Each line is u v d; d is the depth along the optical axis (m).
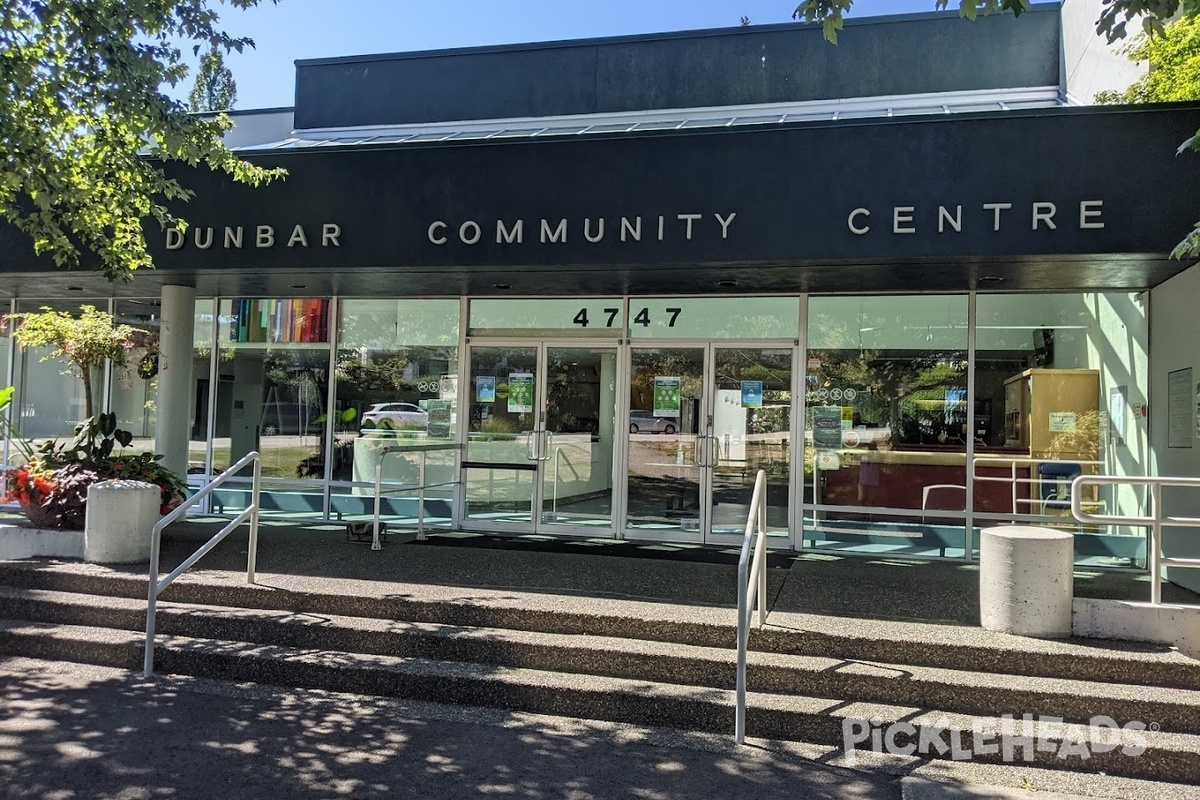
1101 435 8.08
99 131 6.81
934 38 9.70
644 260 6.91
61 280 8.68
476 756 4.47
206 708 5.07
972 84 9.59
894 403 8.45
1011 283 7.74
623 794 4.07
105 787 4.05
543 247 7.10
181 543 7.88
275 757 4.41
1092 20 8.47
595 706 5.04
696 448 8.87
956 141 6.38
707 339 8.87
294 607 6.21
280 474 9.92
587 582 6.65
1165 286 7.27
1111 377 8.04
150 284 8.88
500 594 6.22
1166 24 7.10
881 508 8.41
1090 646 5.16
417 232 7.32
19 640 5.99
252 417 10.05
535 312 9.31
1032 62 9.50
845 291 8.48
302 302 9.92
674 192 6.87
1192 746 4.38
